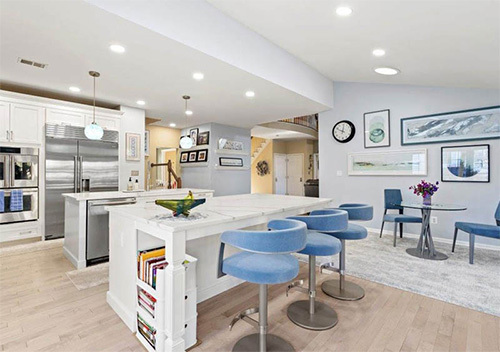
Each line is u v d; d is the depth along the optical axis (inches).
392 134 185.8
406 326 78.0
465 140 158.2
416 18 88.7
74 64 119.5
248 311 70.6
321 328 76.2
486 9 73.7
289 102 184.4
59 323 78.9
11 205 149.8
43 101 159.8
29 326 77.2
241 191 284.7
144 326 70.1
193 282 70.1
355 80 193.9
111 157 186.1
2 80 141.8
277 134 371.2
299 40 132.0
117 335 73.7
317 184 319.3
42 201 160.4
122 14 82.7
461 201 160.1
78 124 173.5
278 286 106.0
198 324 79.2
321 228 78.4
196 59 112.1
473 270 120.4
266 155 436.1
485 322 79.9
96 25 87.2
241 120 247.4
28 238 156.3
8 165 148.9
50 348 67.9
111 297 88.4
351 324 79.1
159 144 280.1
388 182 188.5
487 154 151.6
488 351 67.1
